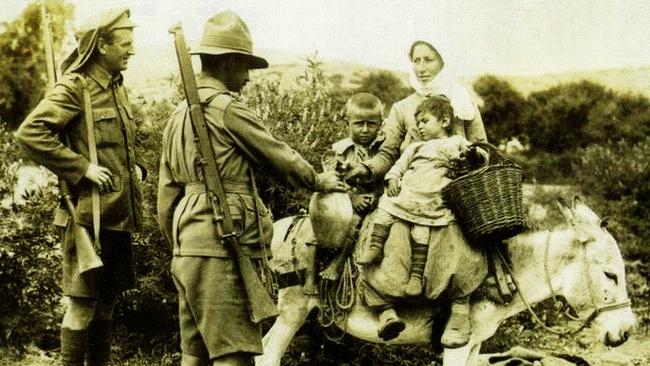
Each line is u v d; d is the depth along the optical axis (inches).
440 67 235.0
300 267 226.1
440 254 211.8
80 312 213.9
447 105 218.5
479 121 235.5
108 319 223.0
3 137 304.3
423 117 217.9
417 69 234.5
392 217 215.6
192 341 186.7
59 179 212.4
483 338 219.8
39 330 297.6
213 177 181.8
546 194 448.1
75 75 211.5
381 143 230.5
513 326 313.0
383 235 215.5
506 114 520.7
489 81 522.9
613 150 459.8
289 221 233.6
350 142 229.9
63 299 321.7
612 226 408.8
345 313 224.1
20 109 447.8
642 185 416.8
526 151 516.4
